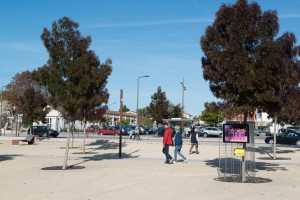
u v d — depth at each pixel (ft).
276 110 48.39
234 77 44.27
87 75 57.16
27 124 141.49
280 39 45.50
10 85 186.50
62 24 57.41
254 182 44.11
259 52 44.52
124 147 106.42
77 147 106.22
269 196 35.76
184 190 38.65
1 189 38.91
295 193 37.40
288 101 51.62
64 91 56.54
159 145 113.29
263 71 43.75
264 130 239.09
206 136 197.67
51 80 56.59
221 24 47.52
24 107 136.26
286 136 130.82
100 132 213.25
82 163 65.16
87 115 90.33
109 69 73.72
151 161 68.90
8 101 203.92
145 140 144.46
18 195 35.60
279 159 76.02
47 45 57.21
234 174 50.78
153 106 207.31
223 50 45.70
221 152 89.71
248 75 43.96
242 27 45.34
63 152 90.38
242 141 45.09
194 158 75.82
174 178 47.01
